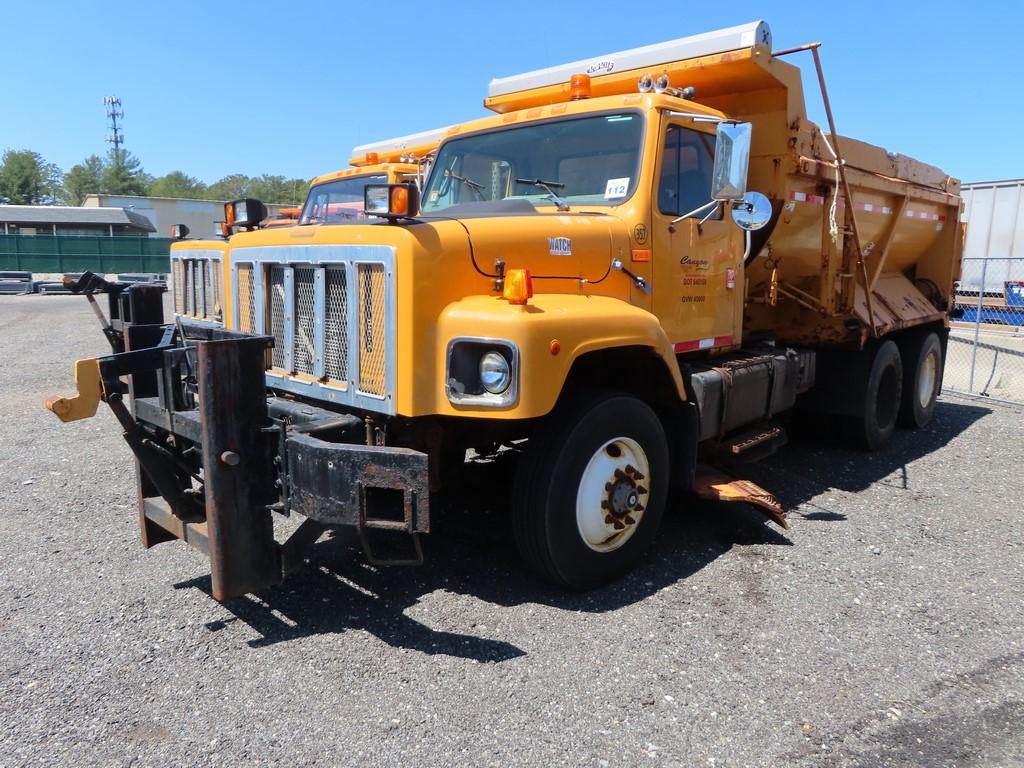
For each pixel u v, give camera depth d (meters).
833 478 6.30
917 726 2.93
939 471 6.57
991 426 8.54
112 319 4.47
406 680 3.16
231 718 2.89
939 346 8.55
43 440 6.90
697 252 4.85
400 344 3.44
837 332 6.54
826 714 3.00
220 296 5.40
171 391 3.58
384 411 3.53
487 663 3.30
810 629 3.68
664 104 4.53
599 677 3.21
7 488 5.51
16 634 3.47
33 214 55.31
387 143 9.74
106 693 3.04
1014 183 17.66
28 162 89.06
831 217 6.13
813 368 6.19
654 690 3.13
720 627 3.67
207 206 68.00
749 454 5.25
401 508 3.33
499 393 3.39
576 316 3.60
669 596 4.00
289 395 4.19
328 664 3.27
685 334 4.83
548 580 3.93
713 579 4.22
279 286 4.14
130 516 4.97
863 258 7.16
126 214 57.97
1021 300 17.41
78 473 5.90
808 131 5.76
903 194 7.25
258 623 3.62
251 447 3.23
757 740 2.82
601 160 4.61
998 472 6.56
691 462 4.52
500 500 5.34
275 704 2.98
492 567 4.29
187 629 3.55
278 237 4.06
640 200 4.39
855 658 3.42
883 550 4.70
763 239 5.86
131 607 3.75
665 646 3.48
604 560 4.00
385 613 3.74
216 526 3.17
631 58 5.54
